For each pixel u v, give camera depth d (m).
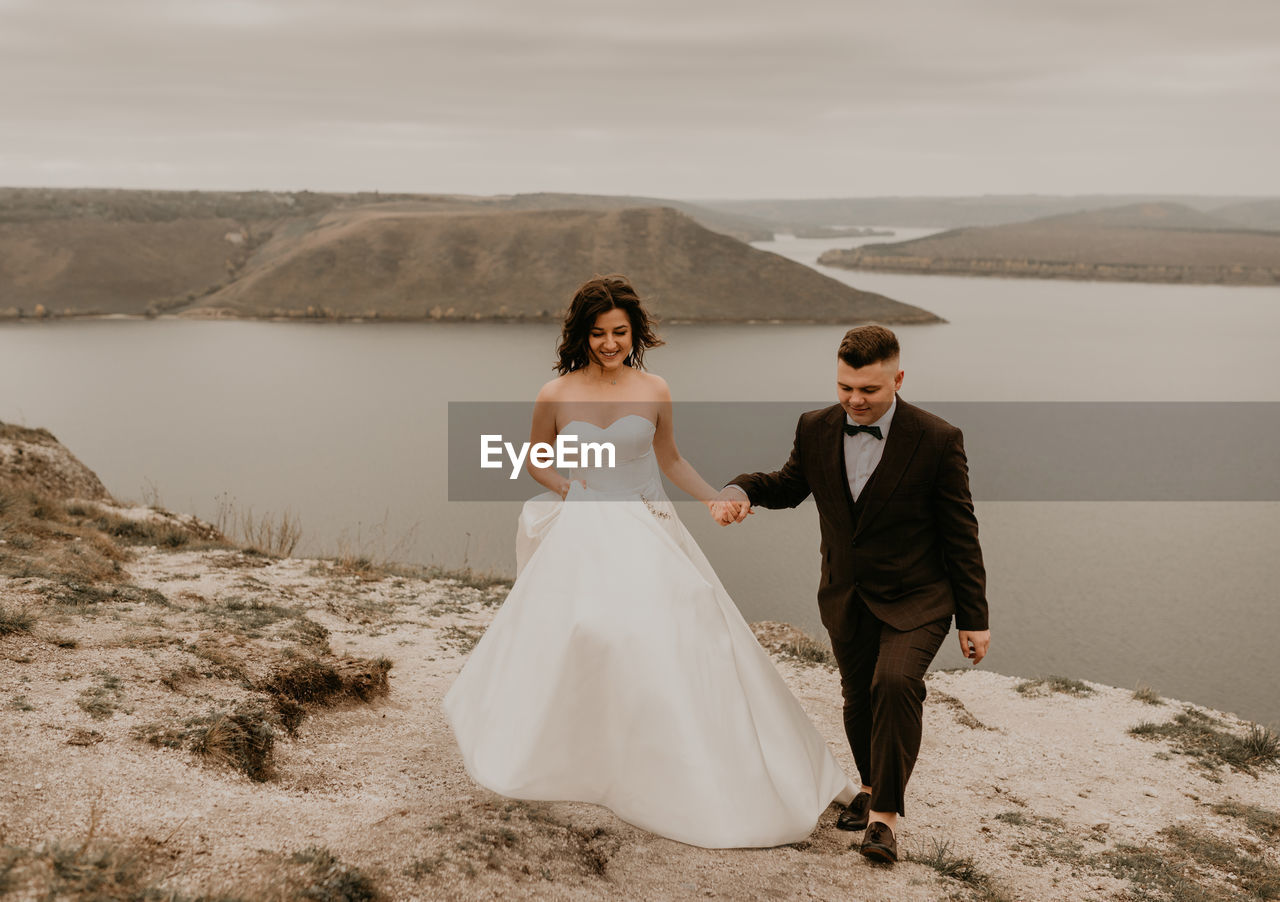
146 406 150.25
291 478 102.94
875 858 3.48
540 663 3.12
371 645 6.06
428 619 7.05
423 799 3.61
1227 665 52.47
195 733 3.57
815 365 186.38
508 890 2.88
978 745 5.48
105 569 6.49
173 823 2.87
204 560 8.02
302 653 4.93
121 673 4.04
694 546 3.73
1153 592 67.25
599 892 3.01
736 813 2.93
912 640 3.34
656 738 2.96
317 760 3.92
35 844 2.57
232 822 2.98
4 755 3.10
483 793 3.74
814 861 3.46
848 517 3.47
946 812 4.37
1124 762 5.37
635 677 3.00
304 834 3.01
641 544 3.31
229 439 127.44
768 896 3.15
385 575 8.59
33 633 4.36
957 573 3.39
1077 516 92.00
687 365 182.50
